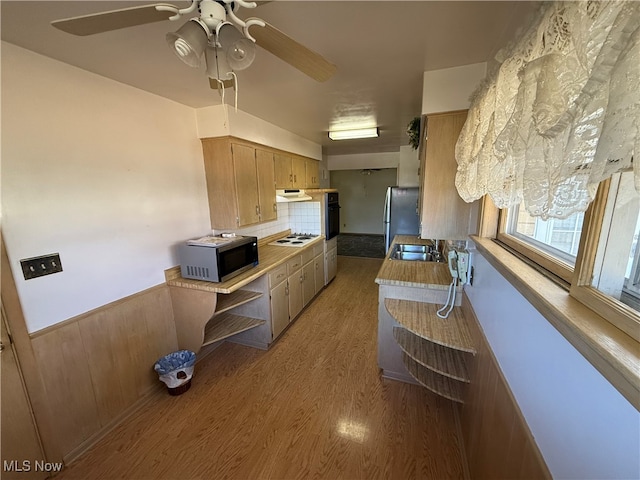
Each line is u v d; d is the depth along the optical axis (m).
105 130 1.73
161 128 2.10
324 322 3.16
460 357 1.77
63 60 1.49
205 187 2.54
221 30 0.88
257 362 2.45
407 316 1.86
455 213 1.75
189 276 2.21
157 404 1.99
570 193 0.49
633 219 0.59
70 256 1.58
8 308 1.34
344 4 1.05
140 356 2.00
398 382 2.16
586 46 0.47
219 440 1.69
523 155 0.67
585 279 0.66
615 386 0.44
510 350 0.99
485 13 1.11
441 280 2.04
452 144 1.70
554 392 0.68
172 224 2.23
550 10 0.61
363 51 1.43
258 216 2.83
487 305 1.32
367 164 5.66
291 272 3.05
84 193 1.64
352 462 1.54
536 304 0.74
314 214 4.06
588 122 0.43
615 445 0.48
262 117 2.76
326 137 3.84
